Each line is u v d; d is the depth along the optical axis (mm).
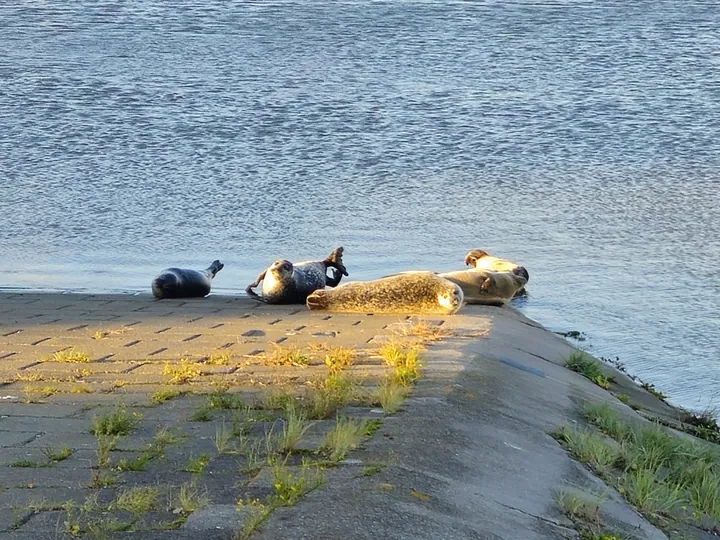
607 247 36938
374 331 23109
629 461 15766
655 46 87500
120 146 53469
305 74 74062
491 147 53688
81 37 90250
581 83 71812
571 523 12578
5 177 47281
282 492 11453
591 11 106812
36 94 66562
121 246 37281
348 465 12617
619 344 27156
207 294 30125
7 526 10719
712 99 66750
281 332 23141
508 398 17234
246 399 16172
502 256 35844
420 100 65312
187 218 40812
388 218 40656
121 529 10609
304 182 46375
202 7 108500
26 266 34812
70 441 13852
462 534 11023
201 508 11164
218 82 71125
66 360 19656
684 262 35125
